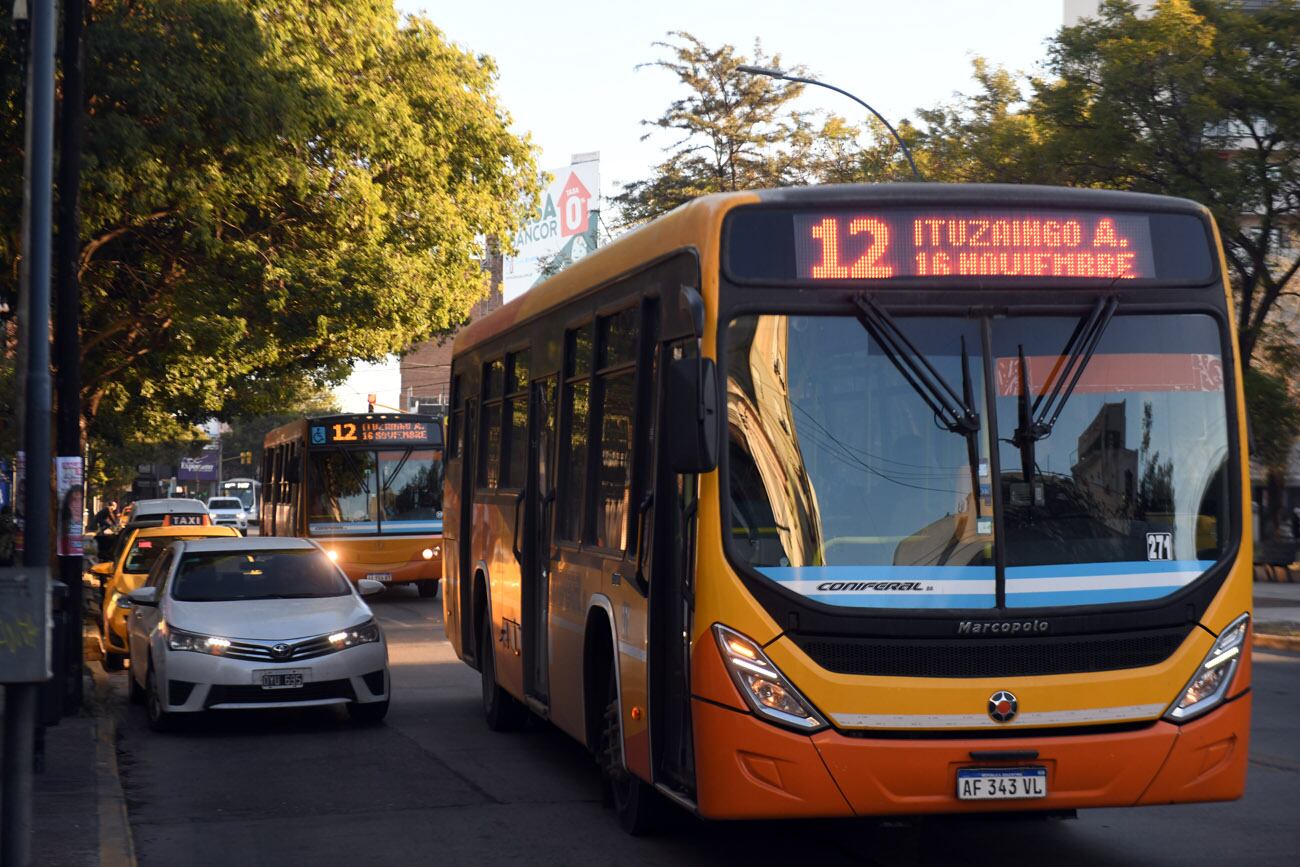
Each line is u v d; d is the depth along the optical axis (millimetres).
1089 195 7023
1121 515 6742
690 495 6820
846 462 6648
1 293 23094
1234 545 6840
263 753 11352
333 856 7875
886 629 6477
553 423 9922
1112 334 6902
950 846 7965
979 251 6875
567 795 9531
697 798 6633
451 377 14844
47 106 9859
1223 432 6926
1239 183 21516
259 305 24922
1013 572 6590
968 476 6652
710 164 46656
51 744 11133
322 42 24328
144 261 24578
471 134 26906
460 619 13523
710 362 6418
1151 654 6672
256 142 21641
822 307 6773
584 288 9180
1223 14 22266
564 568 9352
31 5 10031
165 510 31703
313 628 12328
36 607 5727
